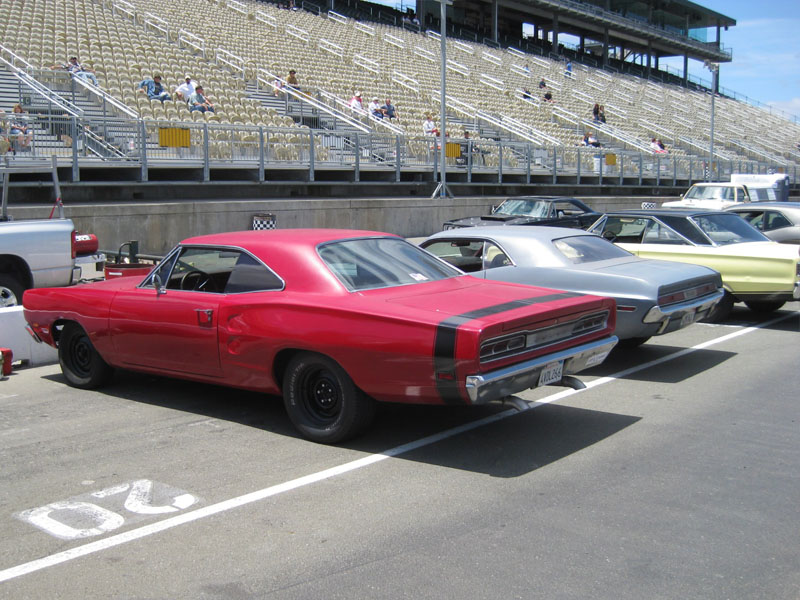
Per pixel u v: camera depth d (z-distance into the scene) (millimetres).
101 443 5898
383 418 6543
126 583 3807
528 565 3949
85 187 17781
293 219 20125
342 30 44562
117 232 16781
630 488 4965
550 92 46125
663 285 8016
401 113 31047
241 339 6043
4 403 7055
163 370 6719
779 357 8828
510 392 5418
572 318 5844
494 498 4812
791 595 3654
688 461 5469
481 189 28703
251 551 4133
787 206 14805
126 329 6816
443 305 5629
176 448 5777
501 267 8844
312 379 5895
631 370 8305
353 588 3734
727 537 4262
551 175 31156
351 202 21422
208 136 19688
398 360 5316
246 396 7234
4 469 5359
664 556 4039
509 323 5250
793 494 4871
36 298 7652
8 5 26094
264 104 26062
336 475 5219
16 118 16547
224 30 34219
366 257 6309
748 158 51219
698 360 8742
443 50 23672
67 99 20547
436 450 5715
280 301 5867
